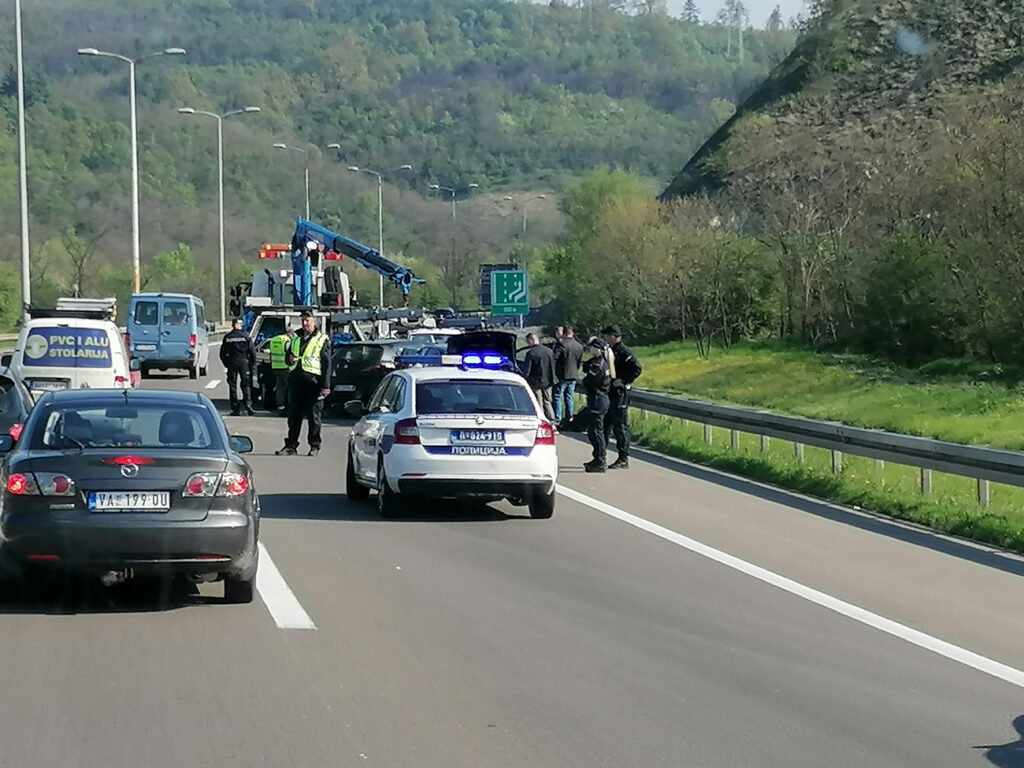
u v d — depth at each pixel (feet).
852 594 38.29
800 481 62.54
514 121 626.23
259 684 27.32
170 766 22.08
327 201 472.44
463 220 470.39
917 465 56.75
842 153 178.81
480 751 23.27
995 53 243.40
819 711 26.43
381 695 26.73
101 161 458.91
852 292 145.18
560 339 93.66
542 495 51.90
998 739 24.85
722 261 176.76
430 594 37.11
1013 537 47.06
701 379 131.75
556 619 34.19
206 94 638.94
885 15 266.16
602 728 24.85
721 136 280.72
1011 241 114.32
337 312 129.08
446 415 51.08
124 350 87.66
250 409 103.19
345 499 57.67
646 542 46.96
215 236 416.46
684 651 31.12
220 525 34.17
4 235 325.83
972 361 120.37
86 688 26.84
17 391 52.80
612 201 242.99
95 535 33.40
